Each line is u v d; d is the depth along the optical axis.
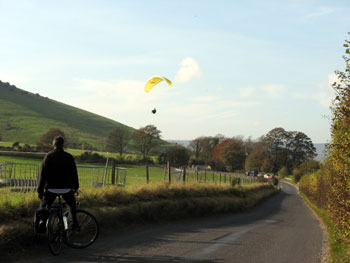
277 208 30.19
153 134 90.81
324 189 21.84
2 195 8.80
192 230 11.04
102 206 10.42
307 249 9.88
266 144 115.31
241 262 7.16
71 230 6.73
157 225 11.38
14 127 132.25
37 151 59.16
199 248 8.11
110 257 6.52
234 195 25.59
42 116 161.50
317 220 21.38
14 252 6.30
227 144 110.31
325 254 9.41
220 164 109.06
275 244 10.02
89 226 7.21
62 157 6.57
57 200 9.30
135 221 10.96
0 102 164.50
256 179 66.44
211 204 17.30
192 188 18.11
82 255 6.52
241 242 9.64
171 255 7.12
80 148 107.00
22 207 7.84
